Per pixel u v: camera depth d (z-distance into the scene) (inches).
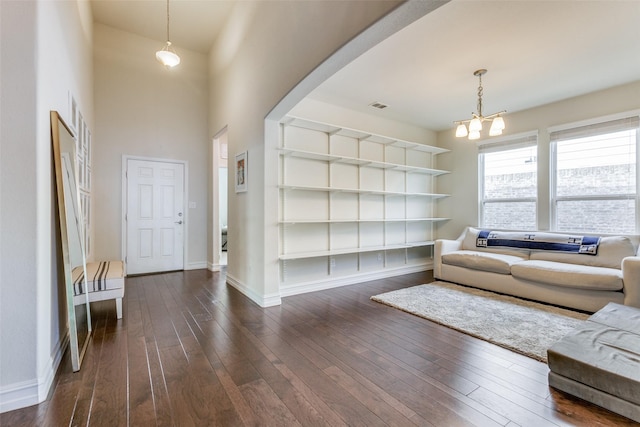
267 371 76.4
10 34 62.0
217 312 120.7
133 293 146.3
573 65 123.6
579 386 64.5
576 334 75.4
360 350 88.3
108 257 176.2
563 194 160.2
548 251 149.9
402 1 61.7
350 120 177.3
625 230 141.0
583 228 153.3
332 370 77.0
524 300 135.9
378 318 114.9
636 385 56.4
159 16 166.9
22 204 62.7
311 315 118.0
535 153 171.2
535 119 171.0
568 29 99.1
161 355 84.4
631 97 139.3
